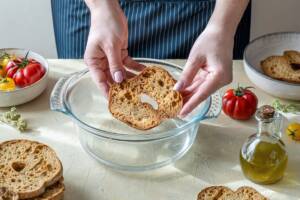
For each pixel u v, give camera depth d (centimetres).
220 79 84
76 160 87
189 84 86
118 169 85
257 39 109
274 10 148
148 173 85
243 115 93
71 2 119
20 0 151
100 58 93
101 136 82
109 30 91
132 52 118
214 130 93
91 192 82
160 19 114
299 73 104
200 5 112
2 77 102
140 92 89
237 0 90
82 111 92
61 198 80
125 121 87
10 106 98
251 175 81
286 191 81
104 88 91
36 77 101
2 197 75
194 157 87
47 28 158
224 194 78
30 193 76
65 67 109
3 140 91
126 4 114
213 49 86
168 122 90
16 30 158
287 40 111
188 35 115
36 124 94
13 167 81
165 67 98
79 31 121
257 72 98
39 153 83
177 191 81
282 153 80
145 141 81
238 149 89
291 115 95
